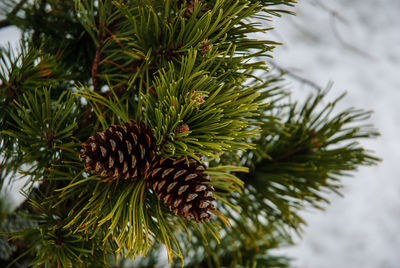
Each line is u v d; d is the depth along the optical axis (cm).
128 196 62
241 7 60
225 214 74
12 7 72
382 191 248
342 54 249
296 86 166
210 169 63
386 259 238
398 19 268
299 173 72
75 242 64
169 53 63
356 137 73
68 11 70
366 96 253
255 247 81
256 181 73
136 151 60
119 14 64
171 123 59
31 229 64
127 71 68
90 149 59
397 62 262
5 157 65
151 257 82
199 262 81
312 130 73
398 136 252
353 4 258
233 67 62
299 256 230
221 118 60
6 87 64
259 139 73
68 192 62
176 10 63
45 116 64
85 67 71
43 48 68
